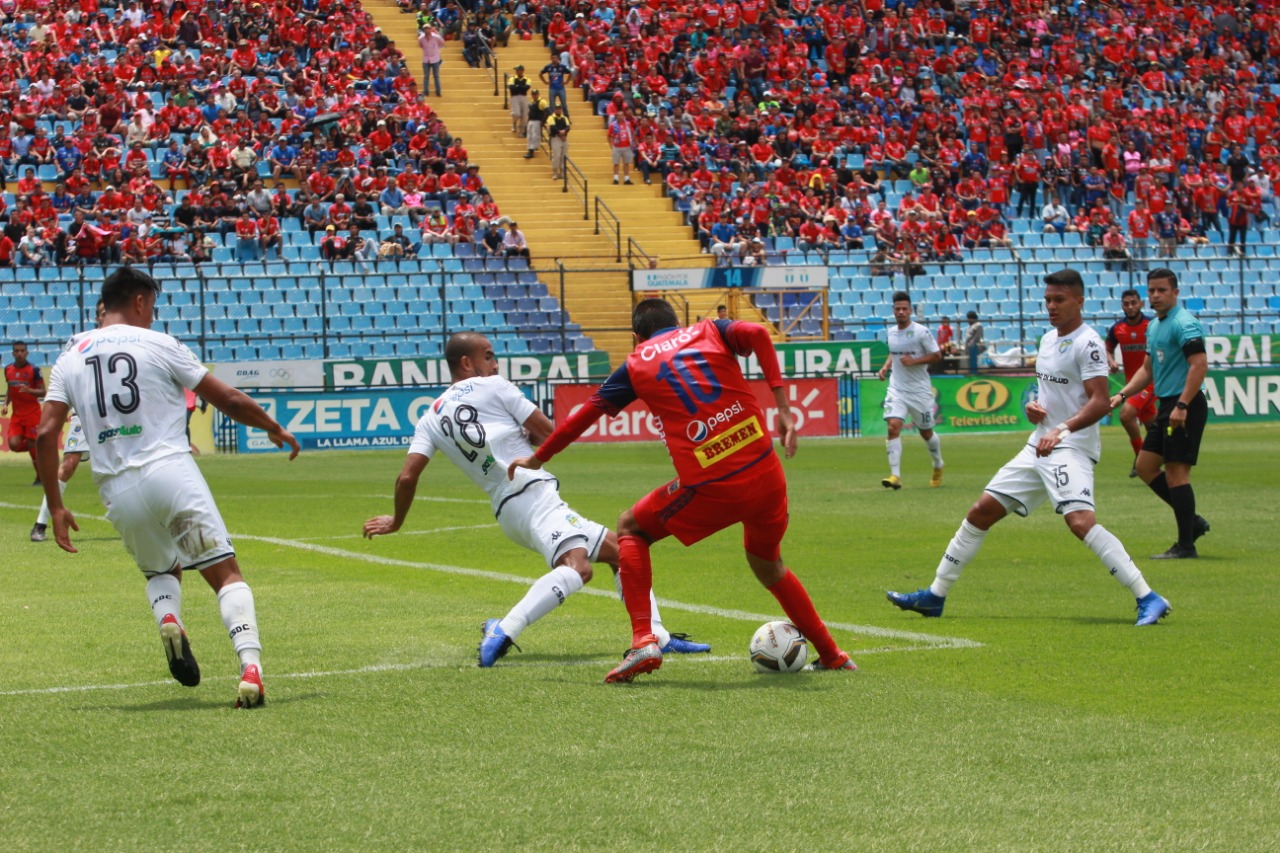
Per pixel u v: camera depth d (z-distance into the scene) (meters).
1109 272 46.38
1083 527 10.82
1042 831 5.73
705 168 47.25
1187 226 49.12
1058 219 48.16
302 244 40.97
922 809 6.02
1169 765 6.72
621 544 8.88
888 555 15.11
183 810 6.04
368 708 7.97
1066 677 8.80
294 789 6.35
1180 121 53.78
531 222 44.41
